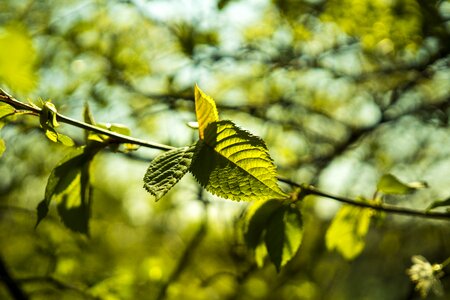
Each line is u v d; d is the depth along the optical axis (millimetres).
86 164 1675
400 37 4762
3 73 994
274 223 1812
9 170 6453
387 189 1991
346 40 6062
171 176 1184
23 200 7008
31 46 1022
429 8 4508
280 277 7156
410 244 8305
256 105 6180
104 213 9211
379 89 6453
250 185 1223
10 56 976
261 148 1238
